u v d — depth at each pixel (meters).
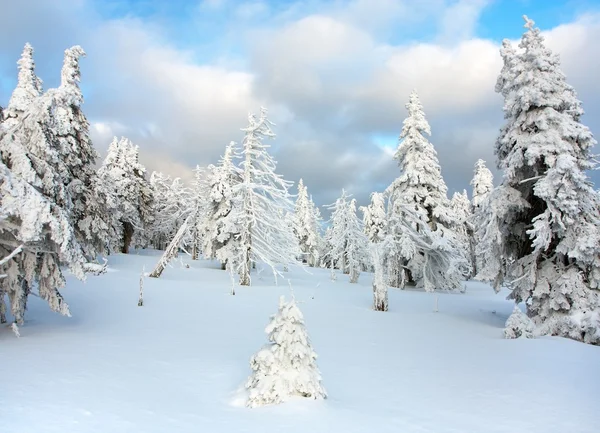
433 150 36.44
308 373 7.65
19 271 12.20
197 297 22.69
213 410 6.93
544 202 18.31
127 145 52.81
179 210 67.81
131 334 13.09
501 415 7.24
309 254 79.56
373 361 11.32
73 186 28.66
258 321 16.94
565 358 11.81
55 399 6.69
